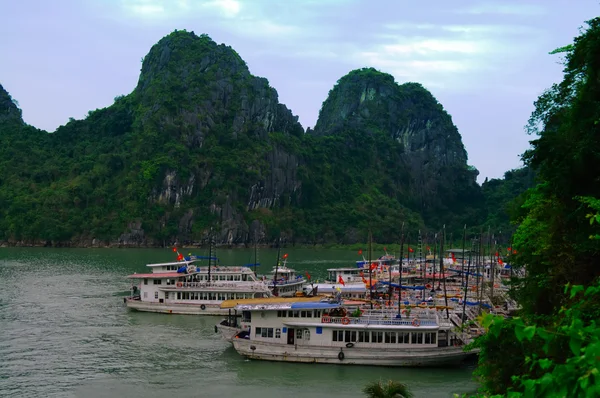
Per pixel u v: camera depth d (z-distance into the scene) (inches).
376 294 3737.7
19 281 5211.6
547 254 1525.6
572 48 1637.6
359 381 2178.9
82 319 3400.6
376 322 2396.7
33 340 2881.4
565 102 1825.8
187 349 2679.6
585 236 1386.6
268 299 2746.1
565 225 1499.8
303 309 2423.7
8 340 2881.4
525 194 2076.8
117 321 3334.2
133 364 2452.0
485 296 3715.6
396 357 2320.4
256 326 2465.6
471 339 2365.9
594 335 522.9
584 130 1480.1
